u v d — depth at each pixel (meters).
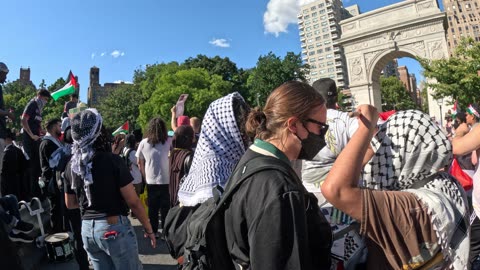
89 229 3.01
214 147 2.60
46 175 5.89
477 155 3.47
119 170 3.09
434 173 1.83
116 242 2.98
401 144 1.85
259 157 1.63
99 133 3.11
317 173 2.40
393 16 44.81
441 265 1.68
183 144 5.02
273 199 1.40
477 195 3.46
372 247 1.77
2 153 6.41
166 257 5.48
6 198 4.42
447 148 1.77
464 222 1.72
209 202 1.96
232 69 68.50
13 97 68.12
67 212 4.81
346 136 2.36
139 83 67.31
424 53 42.50
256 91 60.72
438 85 27.52
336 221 2.16
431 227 1.63
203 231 1.65
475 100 26.36
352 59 47.41
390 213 1.62
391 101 84.38
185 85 51.94
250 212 1.46
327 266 1.56
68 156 4.78
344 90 119.25
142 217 3.24
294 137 1.68
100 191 2.99
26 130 7.04
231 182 1.65
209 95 51.16
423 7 42.91
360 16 47.03
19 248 4.66
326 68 162.00
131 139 7.53
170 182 4.91
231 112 2.64
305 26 169.12
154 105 51.84
